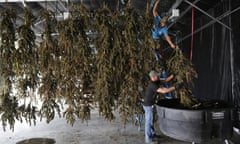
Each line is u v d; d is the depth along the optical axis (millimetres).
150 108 3492
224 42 3893
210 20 4465
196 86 5371
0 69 3135
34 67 3197
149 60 3184
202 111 1919
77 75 3154
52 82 3215
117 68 3068
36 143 3846
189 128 1961
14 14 3164
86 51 3102
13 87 3314
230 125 2006
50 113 3221
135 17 3053
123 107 3234
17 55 3029
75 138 4078
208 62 4629
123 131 4430
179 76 2432
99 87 3053
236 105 3439
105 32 3021
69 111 3191
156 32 3098
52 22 3234
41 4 4305
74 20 3094
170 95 3535
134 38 3049
